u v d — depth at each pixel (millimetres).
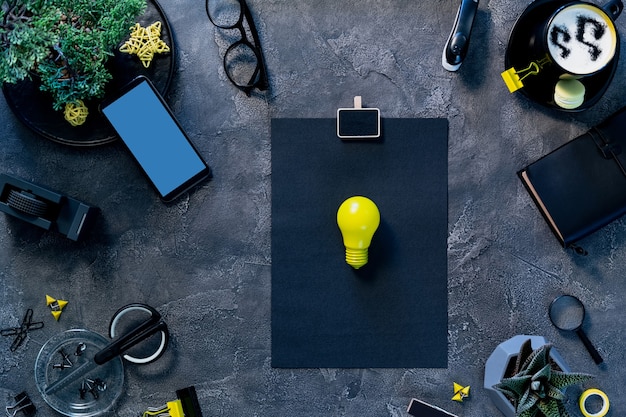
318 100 1157
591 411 1158
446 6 1155
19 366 1161
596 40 1048
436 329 1157
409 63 1158
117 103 1104
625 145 1104
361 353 1157
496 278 1161
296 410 1160
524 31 1105
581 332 1154
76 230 1104
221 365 1163
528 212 1157
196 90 1157
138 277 1162
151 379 1161
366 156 1152
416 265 1155
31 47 932
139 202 1158
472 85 1158
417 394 1159
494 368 1114
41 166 1154
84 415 1149
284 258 1155
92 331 1154
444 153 1154
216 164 1157
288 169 1153
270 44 1158
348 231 1094
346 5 1156
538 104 1153
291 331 1158
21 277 1158
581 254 1158
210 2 1158
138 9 1017
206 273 1164
